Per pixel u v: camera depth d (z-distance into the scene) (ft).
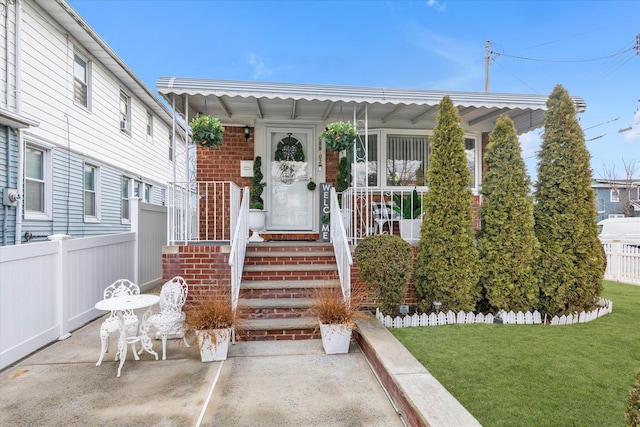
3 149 20.10
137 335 13.46
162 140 44.52
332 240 19.98
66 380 10.86
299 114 22.75
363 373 11.48
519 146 16.83
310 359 12.57
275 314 15.35
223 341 12.37
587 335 14.40
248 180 24.16
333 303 13.39
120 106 33.53
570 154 17.01
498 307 16.46
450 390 9.82
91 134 28.48
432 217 16.55
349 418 8.95
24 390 10.23
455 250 16.07
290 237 23.67
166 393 10.10
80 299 16.07
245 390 10.30
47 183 23.67
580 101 19.24
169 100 18.16
